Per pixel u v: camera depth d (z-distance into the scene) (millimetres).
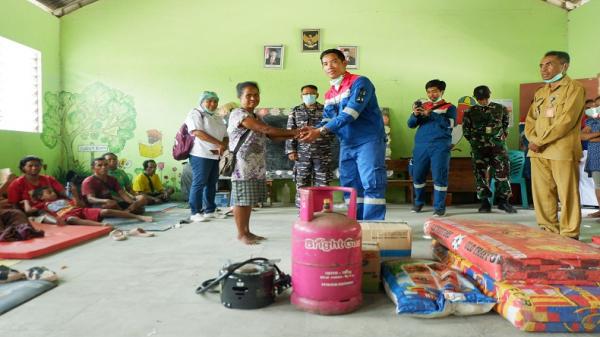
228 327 1599
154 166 6133
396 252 2355
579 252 1773
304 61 6508
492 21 6430
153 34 6539
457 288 1778
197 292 1974
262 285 1798
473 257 1913
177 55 6535
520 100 6328
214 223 4215
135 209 4668
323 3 6484
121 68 6531
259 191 3152
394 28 6480
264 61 6516
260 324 1627
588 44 5867
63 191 4254
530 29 6406
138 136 6539
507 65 6434
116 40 6527
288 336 1518
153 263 2555
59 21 6449
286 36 6512
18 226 3154
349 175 3102
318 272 1725
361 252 1835
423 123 4844
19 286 2010
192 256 2734
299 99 6516
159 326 1604
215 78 6539
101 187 4586
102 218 4141
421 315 1670
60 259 2664
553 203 3172
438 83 4730
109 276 2275
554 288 1670
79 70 6496
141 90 6539
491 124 5031
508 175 5105
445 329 1581
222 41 6535
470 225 2396
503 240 1971
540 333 1541
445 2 6445
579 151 3006
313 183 4629
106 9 6508
